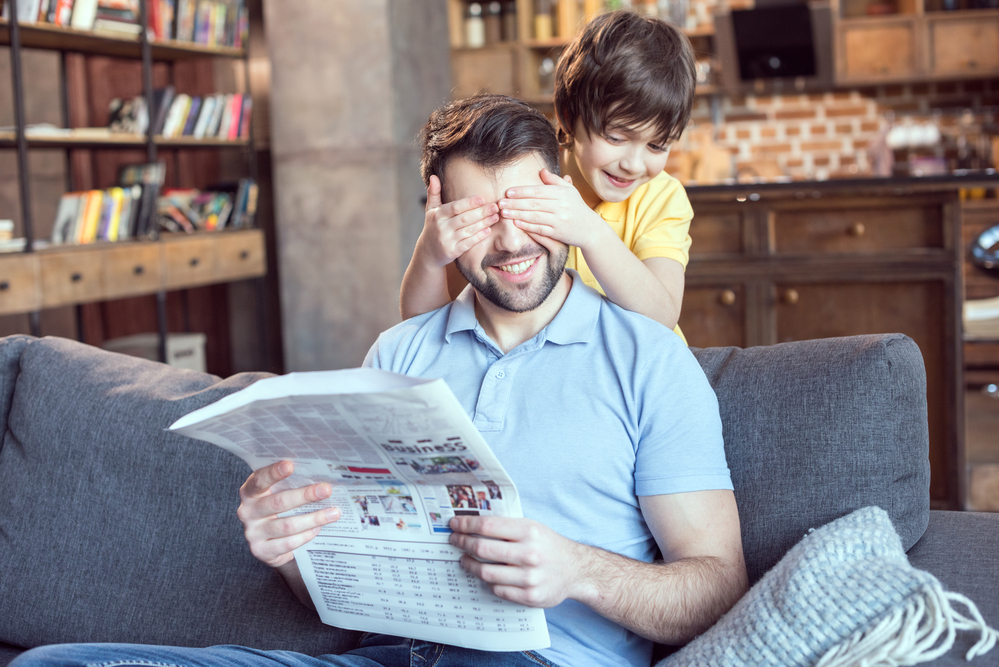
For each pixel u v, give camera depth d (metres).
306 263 4.45
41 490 1.41
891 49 5.46
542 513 1.07
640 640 1.09
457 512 0.92
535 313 1.16
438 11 4.79
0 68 4.29
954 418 2.70
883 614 0.83
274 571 1.29
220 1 4.41
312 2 4.28
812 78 5.64
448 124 1.12
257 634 1.25
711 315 2.94
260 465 1.01
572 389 1.09
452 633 0.99
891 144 5.59
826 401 1.13
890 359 1.13
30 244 3.40
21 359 1.54
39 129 3.62
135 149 4.42
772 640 0.86
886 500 1.09
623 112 1.29
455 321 1.19
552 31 5.76
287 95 4.38
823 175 5.86
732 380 1.20
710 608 0.97
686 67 1.33
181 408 1.38
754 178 5.87
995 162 5.43
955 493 2.70
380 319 4.37
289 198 4.44
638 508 1.08
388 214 4.29
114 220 3.85
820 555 0.92
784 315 2.87
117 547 1.35
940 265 2.69
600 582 0.94
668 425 1.05
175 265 4.08
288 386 0.89
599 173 1.38
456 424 0.82
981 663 0.82
